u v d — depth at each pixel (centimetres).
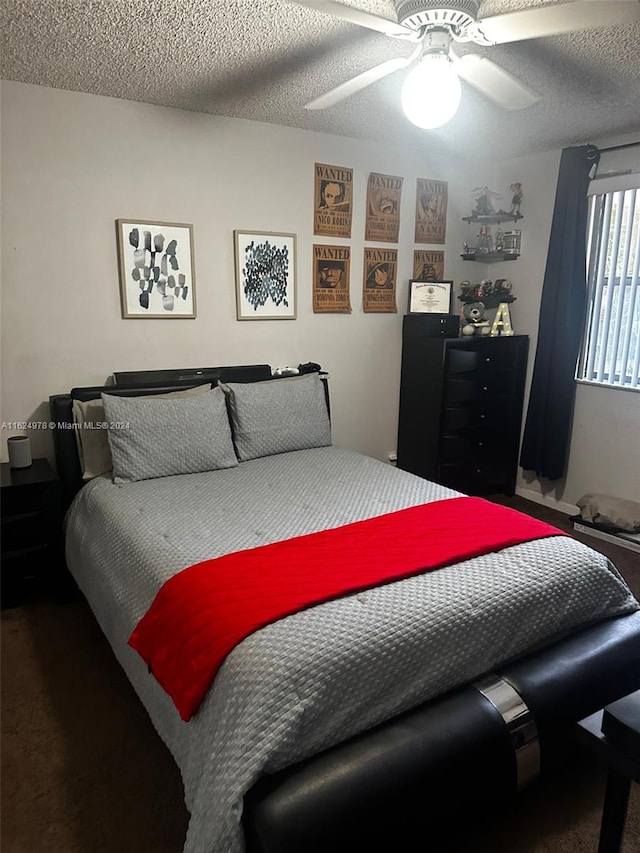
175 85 260
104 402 257
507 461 407
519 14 146
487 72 181
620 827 128
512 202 392
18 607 263
